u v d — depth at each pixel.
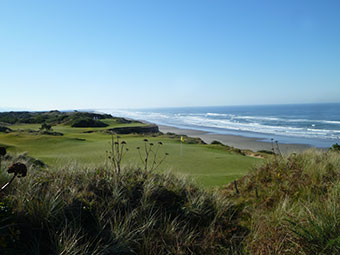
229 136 44.22
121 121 69.06
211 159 12.71
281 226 3.07
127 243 2.89
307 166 5.37
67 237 2.65
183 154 14.69
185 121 86.62
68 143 21.03
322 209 3.13
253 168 6.46
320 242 2.58
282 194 4.53
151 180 4.48
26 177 3.79
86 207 3.35
